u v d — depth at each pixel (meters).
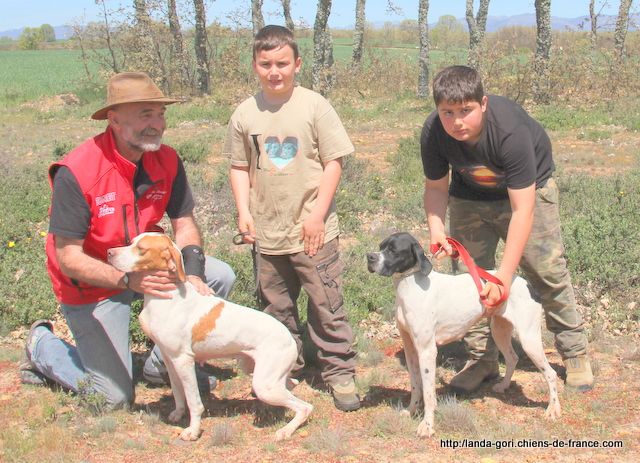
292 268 4.85
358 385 5.09
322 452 4.08
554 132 18.08
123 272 4.18
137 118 4.22
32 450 4.12
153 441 4.28
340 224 9.42
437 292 4.29
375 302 6.60
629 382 5.02
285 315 4.96
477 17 26.73
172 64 28.83
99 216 4.38
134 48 28.48
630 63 25.20
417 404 4.50
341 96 26.73
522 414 4.59
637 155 14.16
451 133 4.13
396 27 77.94
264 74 4.44
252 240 4.71
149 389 5.13
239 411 4.73
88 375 4.66
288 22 29.58
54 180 4.32
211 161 14.52
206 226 9.48
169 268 4.08
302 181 4.59
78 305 4.59
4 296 6.45
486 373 5.01
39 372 5.11
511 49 24.22
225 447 4.19
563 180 10.88
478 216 4.82
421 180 12.01
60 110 25.52
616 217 8.30
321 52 26.86
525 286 4.47
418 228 9.50
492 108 4.18
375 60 29.78
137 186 4.50
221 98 25.55
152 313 4.18
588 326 6.09
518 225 4.22
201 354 4.27
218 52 33.31
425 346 4.27
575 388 4.87
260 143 4.60
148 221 4.60
